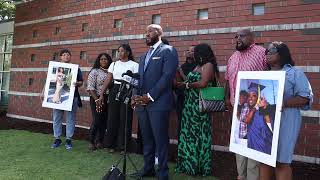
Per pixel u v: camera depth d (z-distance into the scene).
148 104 4.69
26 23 10.91
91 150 6.67
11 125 9.69
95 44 8.67
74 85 6.88
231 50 6.27
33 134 8.23
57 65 6.96
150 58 4.77
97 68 6.82
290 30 5.66
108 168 5.50
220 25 6.43
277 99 3.31
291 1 5.67
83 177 5.04
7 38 13.05
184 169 5.23
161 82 4.54
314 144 5.36
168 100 4.70
